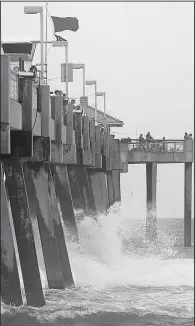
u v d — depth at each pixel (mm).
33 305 57969
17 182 56938
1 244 52438
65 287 69000
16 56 71438
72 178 85812
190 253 117000
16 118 54688
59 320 56781
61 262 68812
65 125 78812
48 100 64875
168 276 80062
